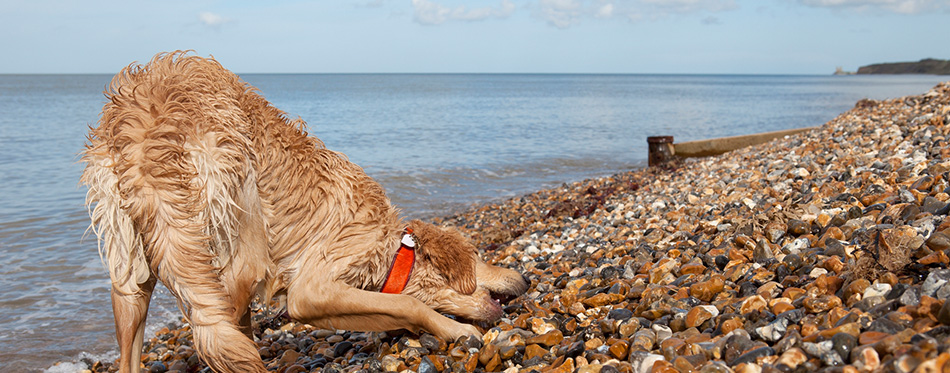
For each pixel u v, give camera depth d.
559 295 5.04
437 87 134.12
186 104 3.76
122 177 3.60
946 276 2.86
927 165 6.29
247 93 4.28
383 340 4.83
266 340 5.81
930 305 2.63
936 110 9.82
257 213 3.99
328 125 36.19
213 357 3.66
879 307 2.85
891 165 6.95
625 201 10.65
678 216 7.39
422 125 36.66
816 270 3.90
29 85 133.62
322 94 91.19
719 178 10.19
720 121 41.16
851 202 5.66
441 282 4.47
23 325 6.89
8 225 11.32
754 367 2.66
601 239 7.30
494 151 24.47
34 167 18.33
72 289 8.09
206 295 3.66
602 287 5.05
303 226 4.19
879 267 3.30
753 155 12.76
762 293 3.81
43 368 5.88
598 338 3.72
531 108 56.50
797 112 50.69
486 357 3.77
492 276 4.75
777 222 5.22
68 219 11.82
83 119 37.22
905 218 4.43
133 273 3.71
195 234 3.63
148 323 7.12
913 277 3.20
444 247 4.50
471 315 4.43
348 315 4.15
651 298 4.16
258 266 4.03
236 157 3.82
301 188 4.17
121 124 3.69
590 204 11.25
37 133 28.39
